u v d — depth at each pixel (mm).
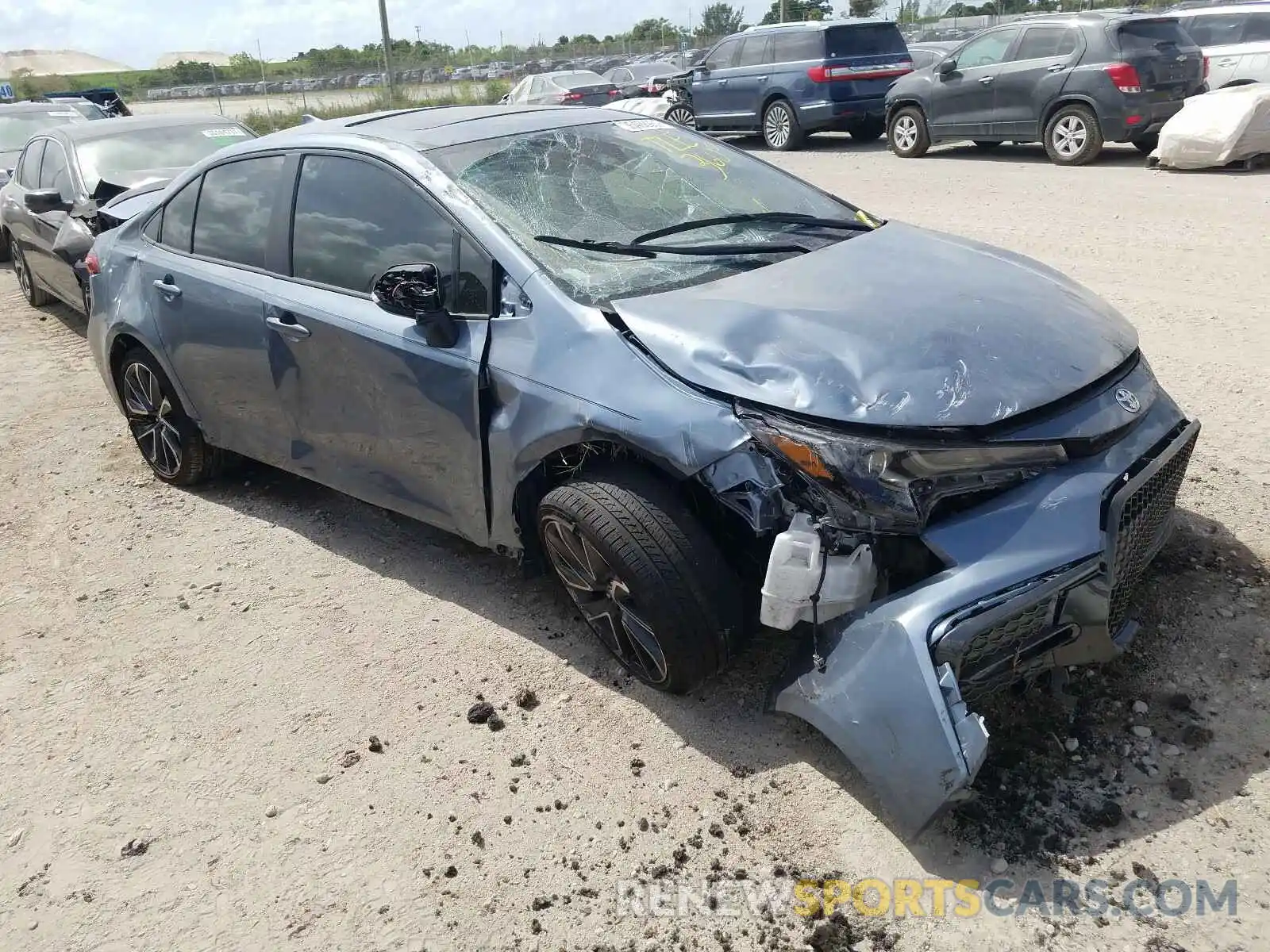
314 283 3869
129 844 2787
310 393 3918
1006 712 2895
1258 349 5535
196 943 2469
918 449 2504
